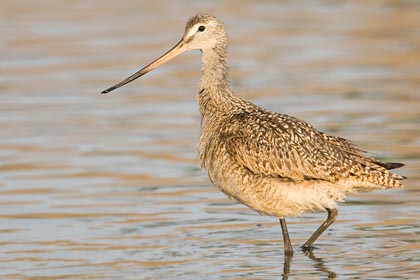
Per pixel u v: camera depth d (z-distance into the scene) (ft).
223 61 48.24
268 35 90.43
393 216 49.29
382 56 82.94
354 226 48.19
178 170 57.88
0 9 99.14
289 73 78.38
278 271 42.63
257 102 69.97
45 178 56.44
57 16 96.53
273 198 43.80
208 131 46.55
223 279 41.57
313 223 49.39
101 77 77.61
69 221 49.78
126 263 43.78
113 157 60.23
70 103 71.82
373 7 101.04
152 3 103.09
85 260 44.27
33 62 81.87
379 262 43.16
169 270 42.78
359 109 68.13
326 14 98.43
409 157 57.31
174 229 48.47
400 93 71.97
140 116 68.69
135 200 52.80
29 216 50.52
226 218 50.14
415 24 93.15
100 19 95.55
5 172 57.41
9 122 67.36
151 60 81.51
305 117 66.39
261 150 43.57
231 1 104.37
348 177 42.75
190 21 48.91
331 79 76.38
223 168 44.70
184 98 72.74
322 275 41.91
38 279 41.83
